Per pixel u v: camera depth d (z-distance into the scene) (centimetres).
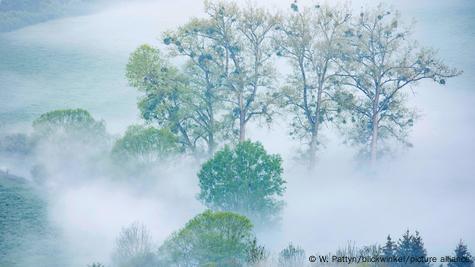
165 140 5572
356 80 6188
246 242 3703
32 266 4297
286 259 3459
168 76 5869
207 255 3525
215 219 3688
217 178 4703
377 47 6231
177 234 3938
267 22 6184
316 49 6197
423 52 5984
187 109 5809
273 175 4703
